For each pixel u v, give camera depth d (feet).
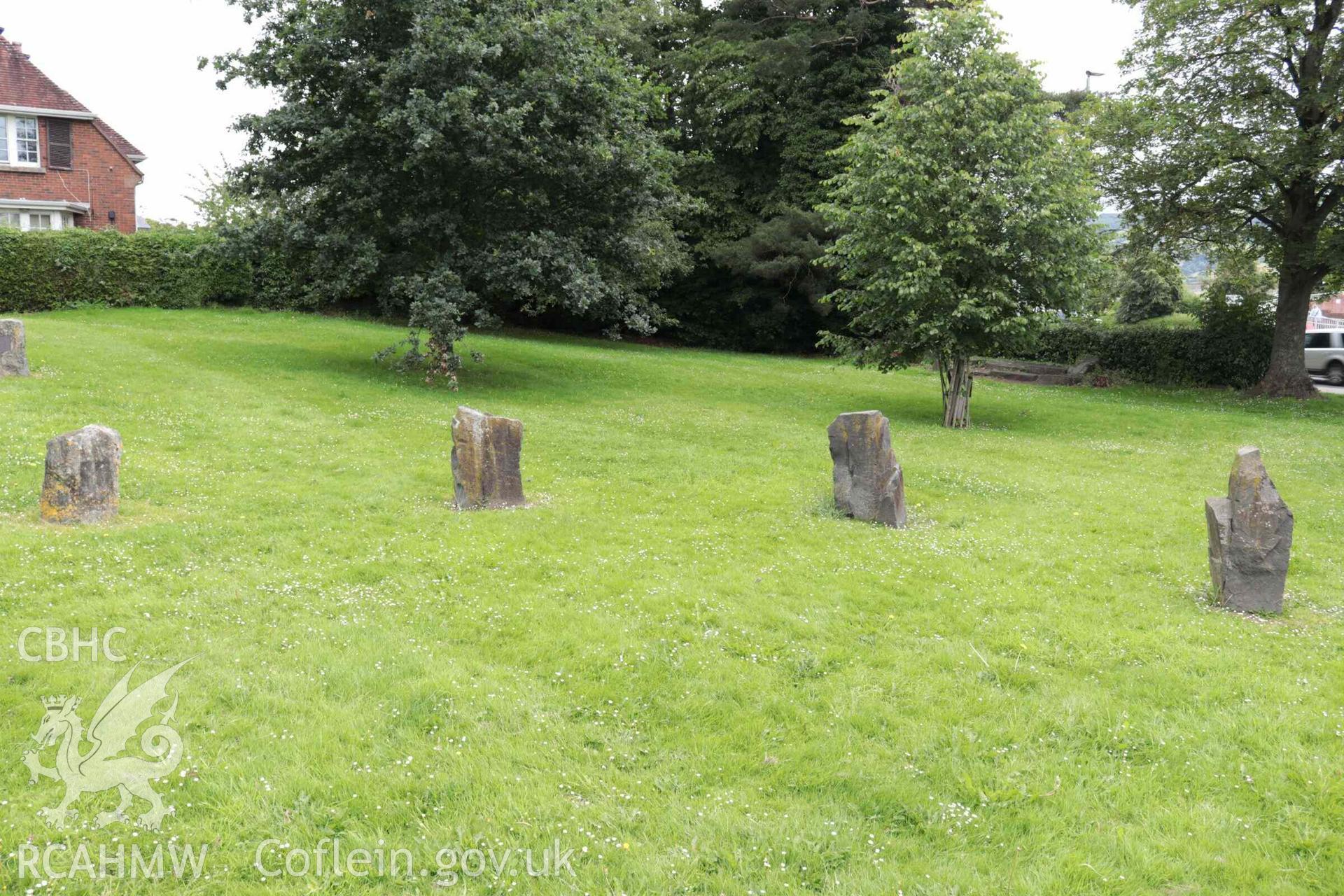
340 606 29.45
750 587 33.30
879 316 78.07
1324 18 94.99
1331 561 39.63
